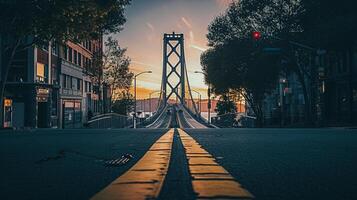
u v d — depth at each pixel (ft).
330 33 111.14
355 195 11.41
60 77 167.12
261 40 132.77
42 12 68.03
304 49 125.29
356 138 43.29
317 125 111.04
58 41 78.43
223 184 12.68
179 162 19.43
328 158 22.03
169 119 359.46
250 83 160.97
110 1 76.07
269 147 30.19
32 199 10.79
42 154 25.08
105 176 15.14
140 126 259.19
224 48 152.05
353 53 132.98
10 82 133.49
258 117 181.68
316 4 118.32
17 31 70.38
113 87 184.24
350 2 112.57
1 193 11.75
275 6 130.82
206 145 32.40
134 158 21.81
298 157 22.62
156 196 10.63
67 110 178.70
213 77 177.06
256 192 11.78
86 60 219.00
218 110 292.61
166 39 510.99
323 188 12.52
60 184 13.33
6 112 132.98
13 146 32.37
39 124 148.77
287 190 12.14
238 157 22.45
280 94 192.03
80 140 40.63
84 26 73.51
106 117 184.85
